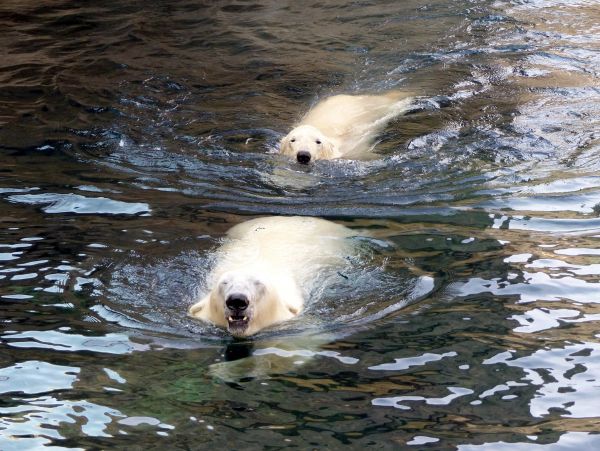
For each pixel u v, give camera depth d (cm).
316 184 1425
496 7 2409
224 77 1923
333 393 839
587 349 907
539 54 2022
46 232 1222
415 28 2242
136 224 1254
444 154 1520
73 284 1075
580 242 1168
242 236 1212
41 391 848
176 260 1145
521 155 1494
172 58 2036
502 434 763
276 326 1001
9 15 2372
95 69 1948
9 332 962
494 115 1680
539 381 850
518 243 1172
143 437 769
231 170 1480
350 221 1273
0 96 1788
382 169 1477
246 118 1712
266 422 788
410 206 1320
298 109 1769
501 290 1045
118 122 1667
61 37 2189
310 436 764
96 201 1332
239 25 2292
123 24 2295
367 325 984
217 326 1005
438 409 805
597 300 1012
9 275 1095
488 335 943
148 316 1016
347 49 2105
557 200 1312
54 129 1625
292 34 2220
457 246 1173
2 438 768
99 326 984
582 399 817
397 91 1841
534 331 948
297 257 1152
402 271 1109
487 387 841
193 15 2378
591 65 1945
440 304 1019
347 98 1808
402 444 750
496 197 1334
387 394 833
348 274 1107
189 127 1659
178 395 841
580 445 746
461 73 1925
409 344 934
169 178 1435
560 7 2406
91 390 850
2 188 1373
